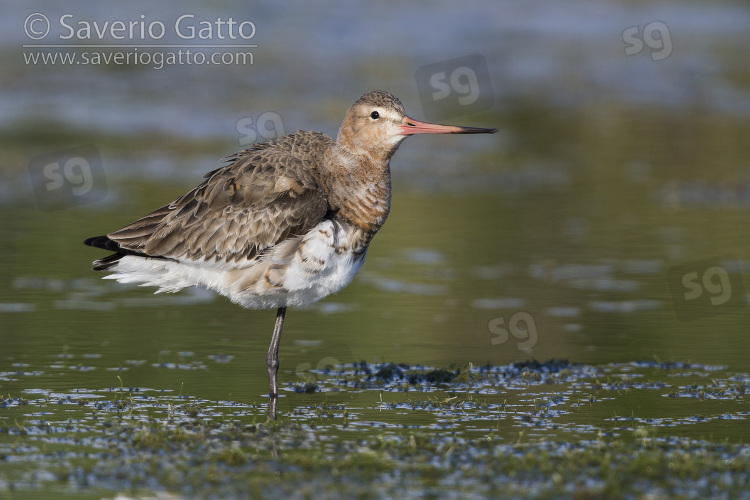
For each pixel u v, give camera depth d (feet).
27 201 74.95
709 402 41.04
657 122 106.63
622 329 51.83
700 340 50.11
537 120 106.01
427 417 38.99
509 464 33.01
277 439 36.01
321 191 41.65
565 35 138.51
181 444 35.19
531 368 45.98
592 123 105.50
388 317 53.88
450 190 82.23
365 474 32.40
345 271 42.09
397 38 130.82
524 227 72.13
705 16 151.33
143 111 101.24
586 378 44.65
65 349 47.16
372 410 39.91
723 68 127.75
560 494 30.83
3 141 88.69
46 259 62.59
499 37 136.26
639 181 85.30
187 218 41.22
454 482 31.83
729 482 31.73
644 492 30.99
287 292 41.42
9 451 34.32
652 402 41.01
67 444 35.14
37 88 108.17
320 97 104.12
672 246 67.31
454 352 48.55
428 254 65.87
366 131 42.52
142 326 51.62
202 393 41.73
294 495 30.66
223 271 41.45
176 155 88.07
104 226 68.95
